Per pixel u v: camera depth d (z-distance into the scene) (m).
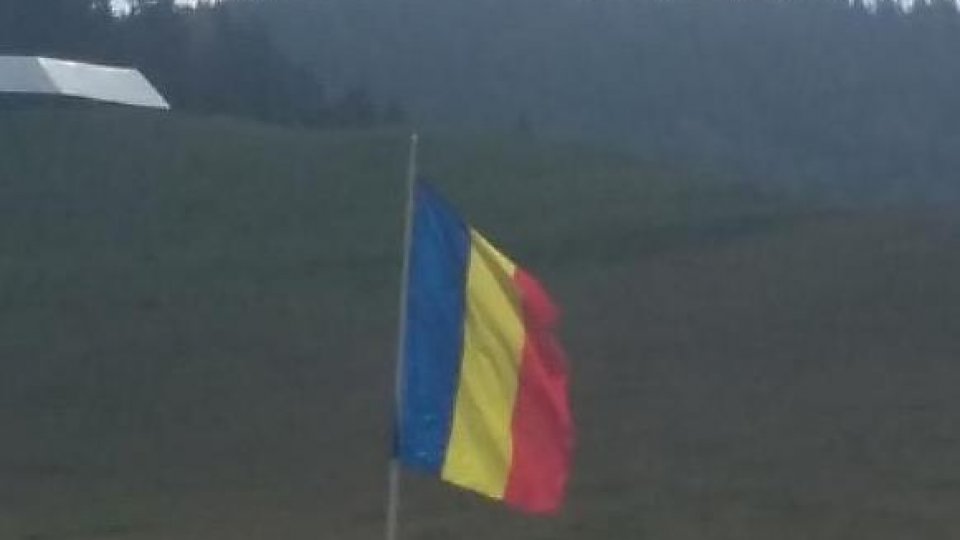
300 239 79.44
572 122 165.50
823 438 48.56
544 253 74.75
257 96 128.12
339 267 74.31
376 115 128.12
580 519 41.56
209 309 67.94
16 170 89.69
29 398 57.69
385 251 76.88
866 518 40.91
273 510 44.47
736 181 91.88
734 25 187.88
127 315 67.31
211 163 91.88
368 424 53.69
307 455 50.62
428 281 20.47
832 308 62.66
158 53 126.31
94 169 90.25
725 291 66.62
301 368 60.34
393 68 174.88
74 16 120.19
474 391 20.38
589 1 193.88
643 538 39.91
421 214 20.53
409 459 20.38
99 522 43.53
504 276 20.55
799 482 44.31
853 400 52.19
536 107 169.88
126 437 53.31
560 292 67.94
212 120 104.31
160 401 57.12
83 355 62.25
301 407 55.91
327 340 63.69
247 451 51.34
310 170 90.94
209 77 128.12
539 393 20.45
